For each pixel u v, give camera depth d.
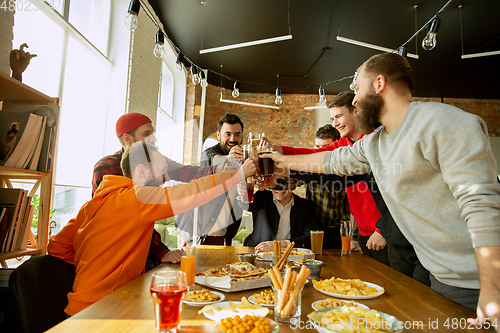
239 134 2.34
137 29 3.94
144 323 0.70
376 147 1.19
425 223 0.99
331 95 7.26
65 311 1.09
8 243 1.58
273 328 0.65
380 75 1.09
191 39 5.07
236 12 4.32
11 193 1.63
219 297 0.88
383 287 1.04
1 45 1.83
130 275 1.17
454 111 0.90
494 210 0.75
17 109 1.81
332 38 4.91
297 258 1.48
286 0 4.03
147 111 4.36
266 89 7.05
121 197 1.17
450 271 0.93
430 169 0.96
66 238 1.30
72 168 3.15
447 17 4.29
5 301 1.37
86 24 3.46
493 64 5.55
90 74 3.44
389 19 4.37
